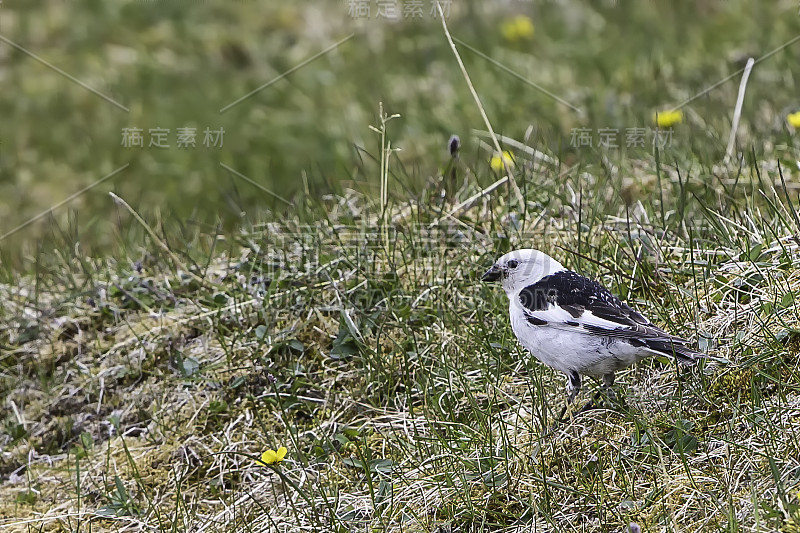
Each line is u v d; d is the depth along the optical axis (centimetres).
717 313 880
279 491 845
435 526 761
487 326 970
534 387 880
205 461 909
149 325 1066
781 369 804
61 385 1027
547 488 759
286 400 943
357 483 829
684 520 706
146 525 843
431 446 841
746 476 721
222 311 1048
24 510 896
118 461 927
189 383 978
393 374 938
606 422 820
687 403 809
